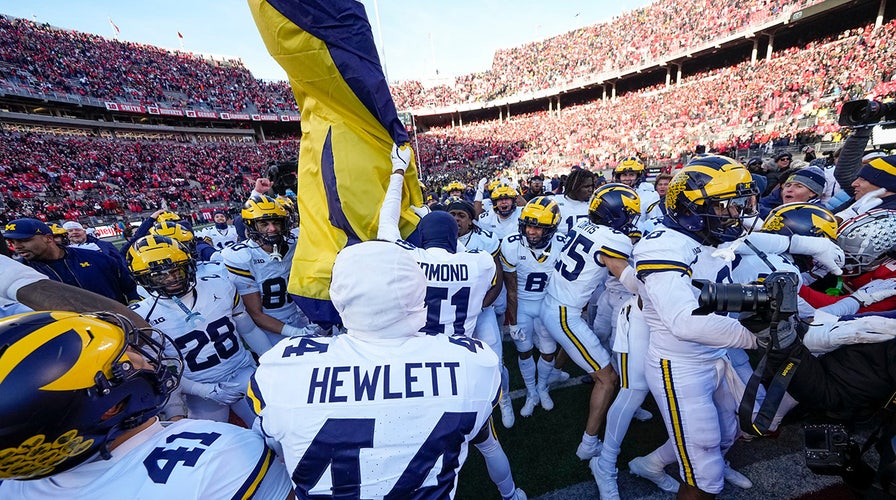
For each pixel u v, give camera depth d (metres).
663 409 1.96
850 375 1.46
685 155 20.16
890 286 1.79
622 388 2.31
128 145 26.83
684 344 1.84
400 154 2.13
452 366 1.08
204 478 0.94
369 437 0.97
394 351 1.07
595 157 26.25
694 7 30.58
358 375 1.03
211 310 2.36
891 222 1.80
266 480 1.05
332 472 0.97
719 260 1.95
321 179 2.18
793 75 21.83
